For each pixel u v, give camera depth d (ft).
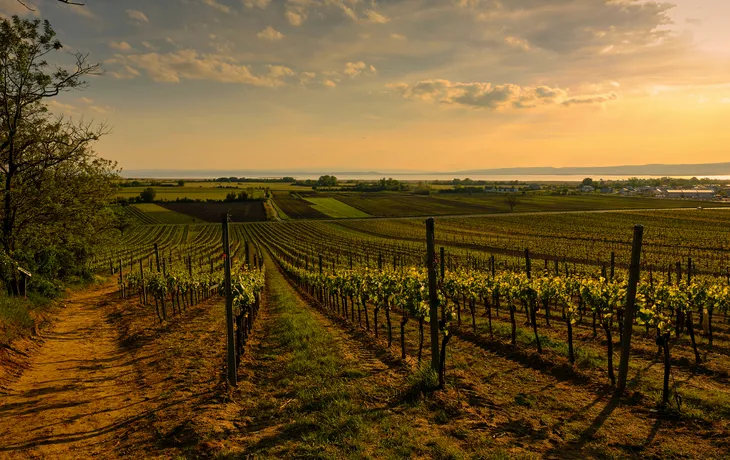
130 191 522.47
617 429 26.43
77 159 77.41
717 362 41.22
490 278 62.44
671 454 23.29
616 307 46.16
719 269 142.41
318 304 87.86
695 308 60.44
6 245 68.59
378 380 34.22
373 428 25.43
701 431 26.00
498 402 30.55
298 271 122.42
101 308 80.69
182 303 89.10
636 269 32.19
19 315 50.93
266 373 37.24
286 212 406.21
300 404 29.55
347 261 171.63
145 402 31.37
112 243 117.91
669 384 34.91
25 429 27.09
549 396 32.09
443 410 28.22
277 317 66.54
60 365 41.42
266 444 23.84
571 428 26.53
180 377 36.42
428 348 46.75
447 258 172.04
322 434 24.62
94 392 34.04
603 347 47.19
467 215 384.27
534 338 49.60
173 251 220.23
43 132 71.92
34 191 72.49
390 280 49.78
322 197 517.96
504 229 295.48
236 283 44.27
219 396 30.99
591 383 35.01
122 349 48.44
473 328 56.65
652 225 289.33
